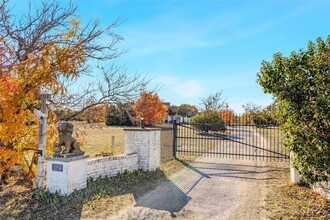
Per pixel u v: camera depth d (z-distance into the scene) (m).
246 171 9.59
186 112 58.25
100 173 7.69
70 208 5.44
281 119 5.74
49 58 7.07
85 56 8.18
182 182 7.93
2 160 6.75
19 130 6.76
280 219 5.08
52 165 6.25
